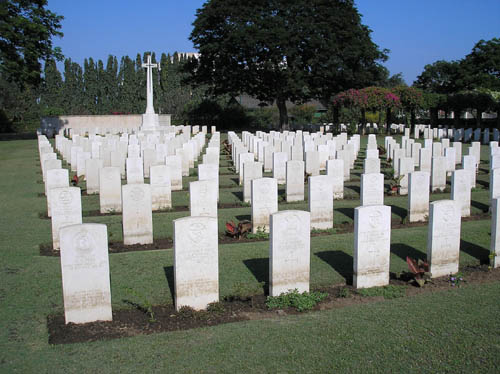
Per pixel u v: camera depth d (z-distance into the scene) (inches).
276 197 467.2
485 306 289.9
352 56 1838.1
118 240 438.3
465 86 2138.3
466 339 247.3
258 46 1784.0
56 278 333.4
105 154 821.9
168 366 224.7
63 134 1883.6
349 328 261.3
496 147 823.1
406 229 465.1
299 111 2391.7
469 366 223.1
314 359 229.5
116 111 2620.6
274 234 306.8
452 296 308.8
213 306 293.3
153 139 1106.7
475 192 648.4
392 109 1729.8
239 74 1846.7
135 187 423.2
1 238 439.8
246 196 600.4
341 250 396.2
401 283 339.0
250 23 1785.2
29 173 891.4
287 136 1119.0
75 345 247.4
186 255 289.3
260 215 464.4
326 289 328.2
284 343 245.0
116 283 323.3
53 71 2669.8
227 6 1803.6
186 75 2620.6
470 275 354.0
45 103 2684.5
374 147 1044.5
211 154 768.9
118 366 225.5
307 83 1882.4
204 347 241.9
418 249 398.6
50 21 1601.9
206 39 1882.4
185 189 695.7
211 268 296.2
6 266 358.3
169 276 335.0
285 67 1863.9
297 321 273.4
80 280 273.4
